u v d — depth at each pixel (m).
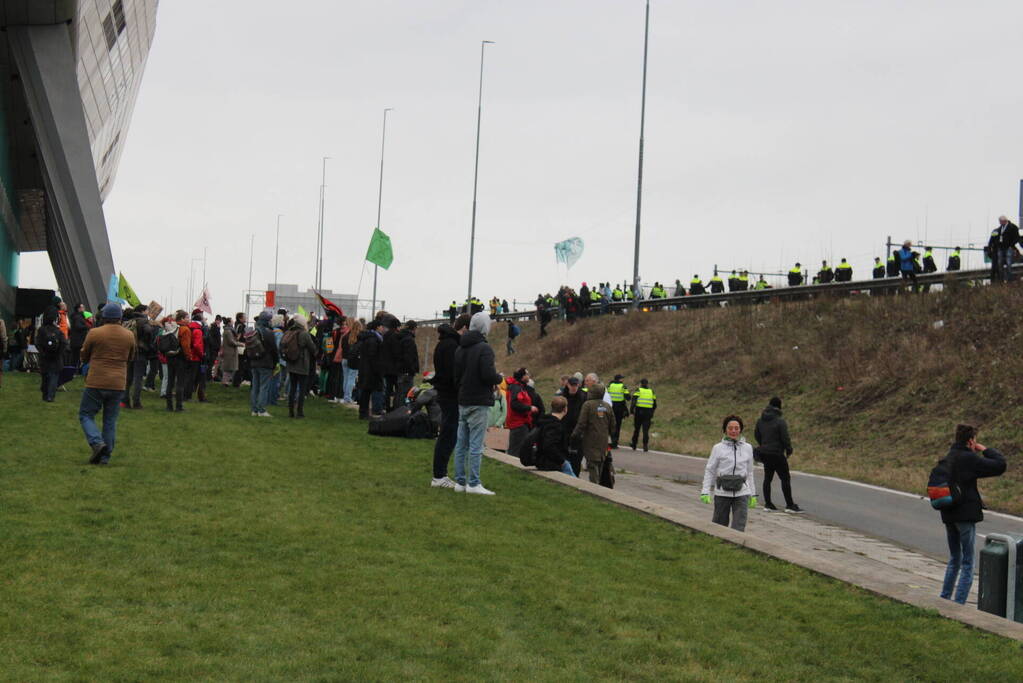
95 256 42.75
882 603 9.50
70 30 43.47
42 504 10.89
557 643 7.74
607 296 59.41
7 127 46.06
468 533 11.15
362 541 10.32
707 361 43.16
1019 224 35.16
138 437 16.69
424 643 7.43
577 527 12.00
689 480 23.09
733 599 9.41
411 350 22.27
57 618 7.27
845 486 23.58
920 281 39.06
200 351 21.67
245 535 10.17
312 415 22.70
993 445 26.58
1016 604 10.73
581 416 17.36
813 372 37.09
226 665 6.65
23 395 22.55
